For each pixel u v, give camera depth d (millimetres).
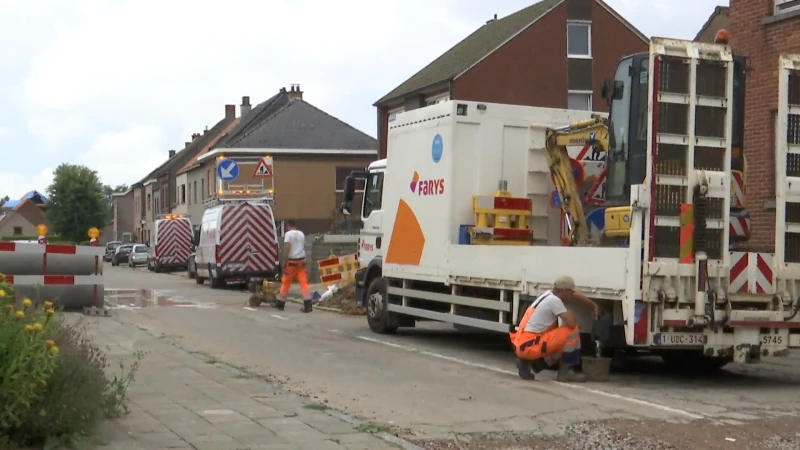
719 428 8297
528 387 10555
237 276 29750
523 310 12180
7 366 6262
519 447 7477
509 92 39188
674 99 10461
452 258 13805
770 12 16578
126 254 65938
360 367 12078
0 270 17078
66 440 6734
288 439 7363
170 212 77750
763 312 10758
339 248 32062
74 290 17688
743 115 12000
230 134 64062
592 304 10789
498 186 14094
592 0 39844
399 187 15531
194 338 15008
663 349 11234
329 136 54719
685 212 10484
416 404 9367
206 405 8750
